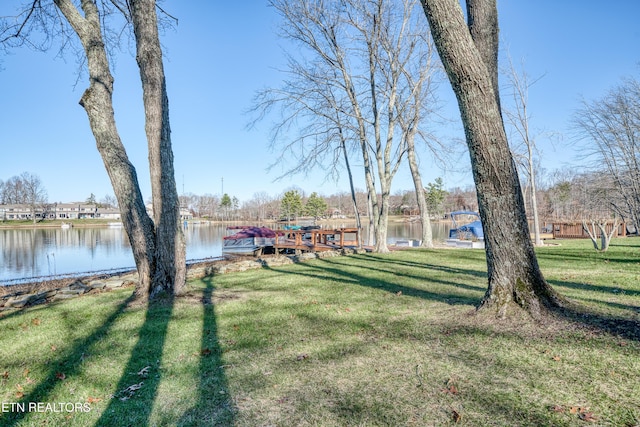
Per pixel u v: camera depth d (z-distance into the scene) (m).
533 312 4.12
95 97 6.67
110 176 6.75
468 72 4.04
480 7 4.70
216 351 3.86
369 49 15.02
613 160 18.73
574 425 2.27
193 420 2.51
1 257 19.95
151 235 6.79
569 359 3.16
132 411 2.66
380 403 2.64
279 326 4.69
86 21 6.77
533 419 2.35
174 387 3.02
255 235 19.39
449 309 4.99
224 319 5.11
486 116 4.12
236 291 7.13
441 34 4.05
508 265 4.31
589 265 9.46
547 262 10.20
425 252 14.45
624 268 8.73
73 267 16.20
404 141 15.16
